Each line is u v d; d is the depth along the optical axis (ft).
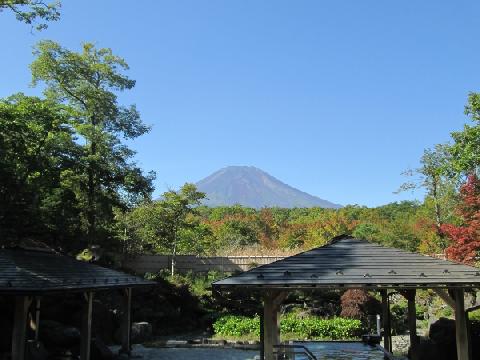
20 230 61.98
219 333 77.41
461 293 33.19
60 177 75.92
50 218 70.74
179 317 84.48
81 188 83.05
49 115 68.33
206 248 115.44
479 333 46.85
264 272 33.71
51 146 71.46
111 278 51.67
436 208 97.25
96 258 79.25
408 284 31.60
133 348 65.92
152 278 90.27
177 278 94.94
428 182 97.60
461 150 70.74
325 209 219.00
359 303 75.25
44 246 50.93
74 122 82.33
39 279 38.09
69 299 66.80
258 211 204.85
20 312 36.63
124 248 100.94
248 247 128.77
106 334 69.21
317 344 49.65
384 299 45.96
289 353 35.04
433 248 100.07
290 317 78.95
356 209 196.44
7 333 51.16
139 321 79.05
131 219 99.50
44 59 82.99
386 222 155.74
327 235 134.51
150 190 90.79
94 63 87.66
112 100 87.20
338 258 35.73
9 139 61.67
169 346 67.41
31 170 64.90
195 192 102.42
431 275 32.78
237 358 57.77
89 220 83.66
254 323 75.51
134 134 89.30
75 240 79.25
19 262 41.57
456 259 66.23
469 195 71.31
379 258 35.60
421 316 77.97
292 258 36.09
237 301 73.77
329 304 84.23
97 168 81.25
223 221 160.97
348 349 46.16
